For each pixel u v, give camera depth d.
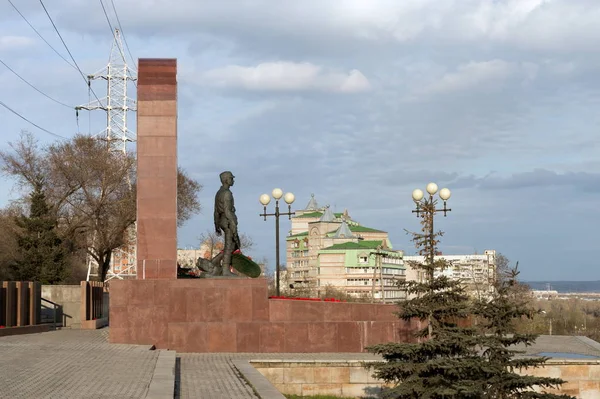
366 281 104.62
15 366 17.77
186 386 17.44
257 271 28.50
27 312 30.11
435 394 18.64
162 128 27.16
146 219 26.72
